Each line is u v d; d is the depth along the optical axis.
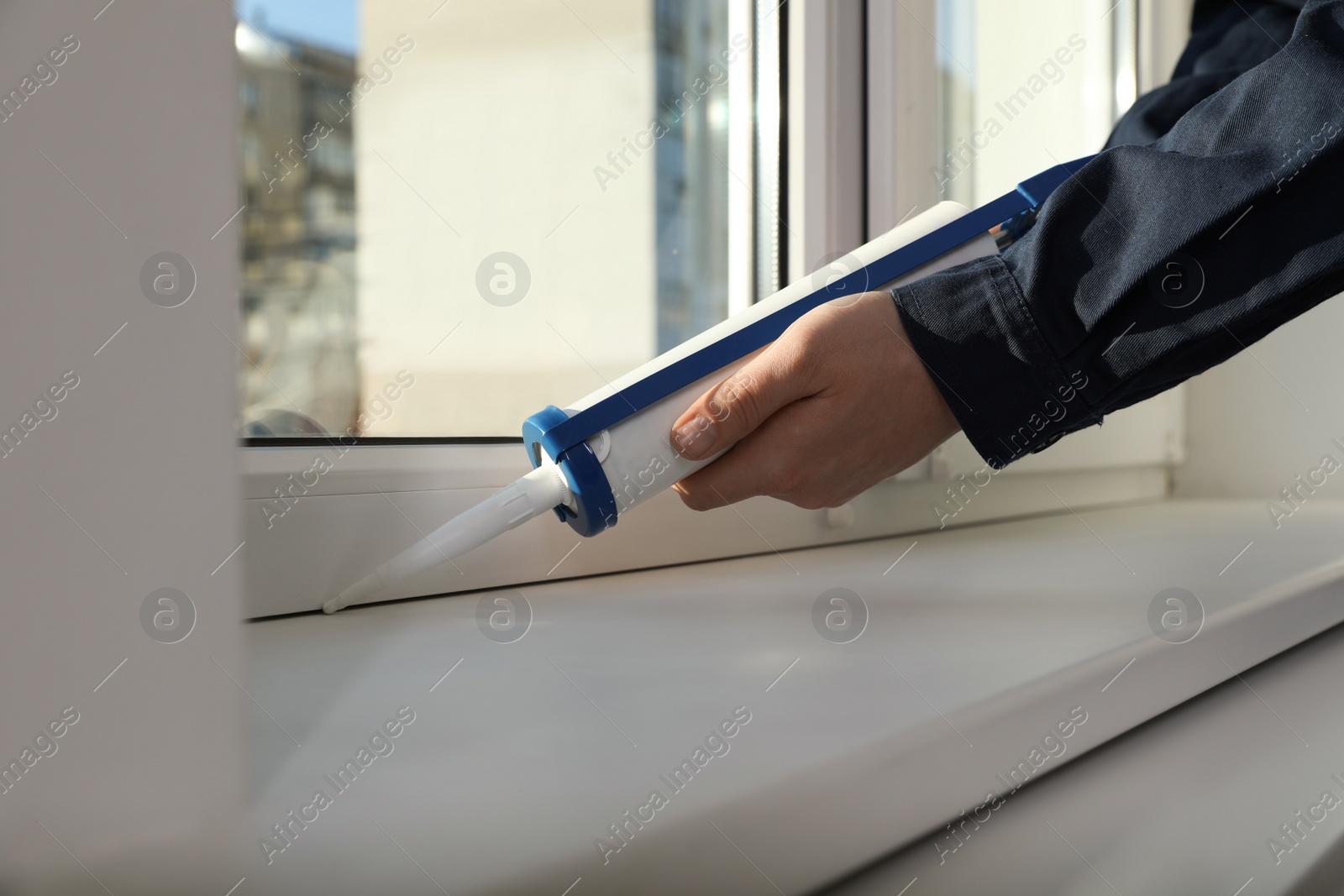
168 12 0.16
